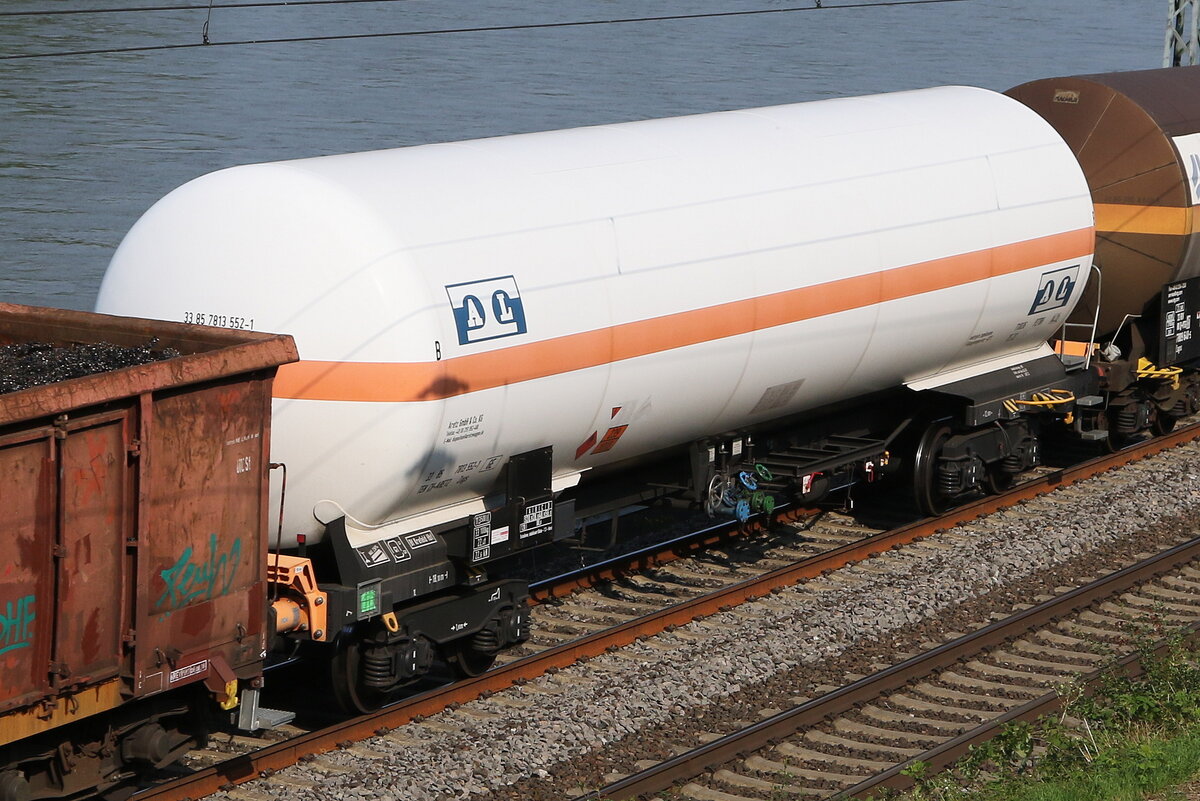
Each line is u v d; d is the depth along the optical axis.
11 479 9.62
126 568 10.51
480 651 14.95
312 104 69.50
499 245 14.05
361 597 13.27
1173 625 17.02
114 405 10.26
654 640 16.22
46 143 58.88
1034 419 22.27
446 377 13.26
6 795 10.35
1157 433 26.00
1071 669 15.66
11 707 9.82
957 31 103.00
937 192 19.03
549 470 15.02
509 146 15.39
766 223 16.72
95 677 10.35
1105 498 21.97
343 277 13.07
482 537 14.41
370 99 71.56
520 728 13.80
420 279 13.23
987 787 12.34
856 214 17.83
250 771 12.56
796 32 103.94
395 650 13.95
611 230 15.12
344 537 13.41
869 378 19.00
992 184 19.91
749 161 17.14
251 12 102.06
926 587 18.05
